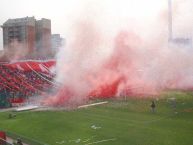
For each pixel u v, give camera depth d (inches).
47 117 2079.2
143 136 1478.8
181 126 1621.6
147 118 1843.0
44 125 1845.5
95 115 2036.2
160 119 1800.0
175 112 1959.9
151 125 1673.2
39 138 1566.2
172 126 1630.2
